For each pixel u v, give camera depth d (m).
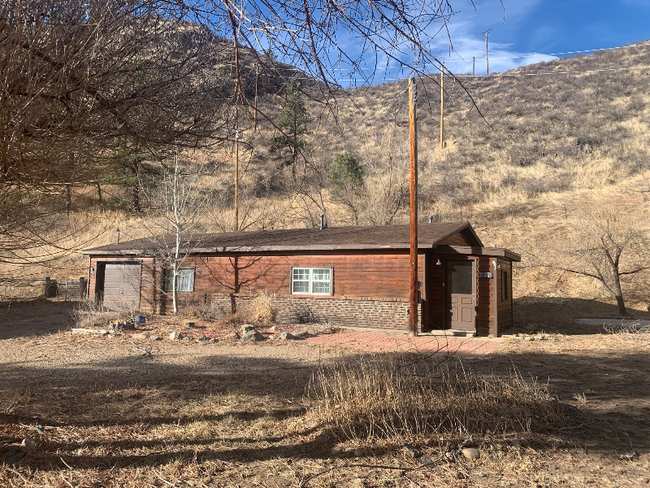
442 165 39.16
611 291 19.77
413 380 6.75
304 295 16.72
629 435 5.14
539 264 23.38
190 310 17.83
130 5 2.85
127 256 20.48
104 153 3.53
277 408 6.07
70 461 4.27
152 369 8.63
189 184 18.41
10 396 6.30
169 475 4.01
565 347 11.36
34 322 16.72
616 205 27.11
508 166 37.66
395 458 4.44
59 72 2.74
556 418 5.51
